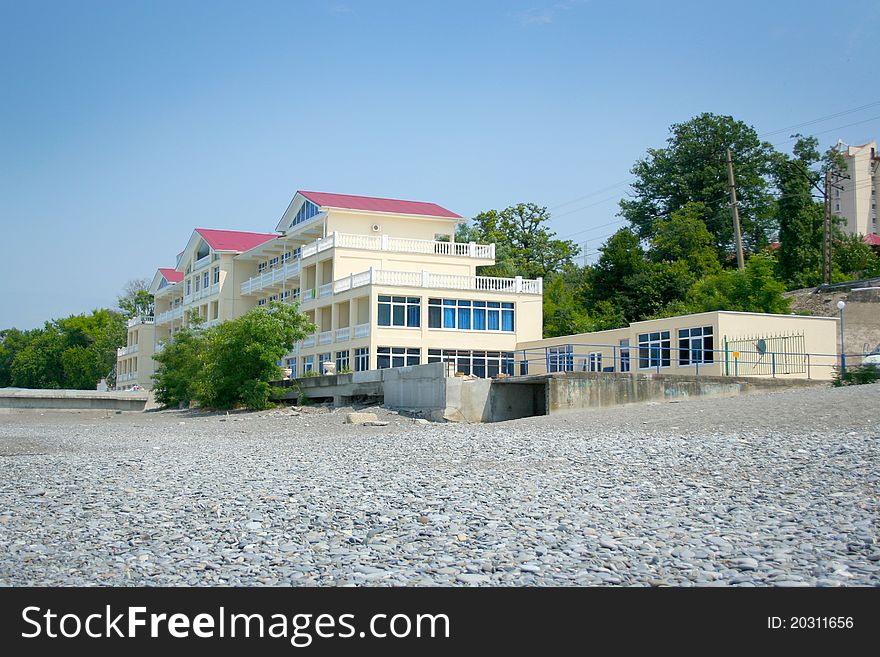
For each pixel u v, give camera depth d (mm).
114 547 11172
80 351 115250
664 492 14109
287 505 13977
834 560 9508
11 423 45094
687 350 41469
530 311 57375
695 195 85688
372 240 59938
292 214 69688
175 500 14742
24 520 13000
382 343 53375
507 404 36219
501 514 12680
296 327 51469
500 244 88125
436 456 20750
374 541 11242
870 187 117750
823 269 67188
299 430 33312
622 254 73438
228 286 77562
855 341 49875
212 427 37500
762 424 22953
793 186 78750
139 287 124188
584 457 18953
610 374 33656
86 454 23656
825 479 14375
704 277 72812
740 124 86375
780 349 40562
